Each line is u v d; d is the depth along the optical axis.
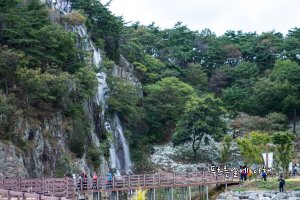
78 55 81.88
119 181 55.22
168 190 64.38
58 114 67.31
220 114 98.19
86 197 54.72
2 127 57.75
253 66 130.25
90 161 72.69
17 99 62.38
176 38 146.75
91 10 104.62
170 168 93.56
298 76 114.81
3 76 62.97
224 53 139.25
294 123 109.62
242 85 125.19
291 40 135.75
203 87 125.81
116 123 91.38
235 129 104.81
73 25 88.38
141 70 113.81
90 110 79.75
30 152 59.38
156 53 134.38
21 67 64.31
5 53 62.81
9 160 55.31
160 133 104.50
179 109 105.06
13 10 69.12
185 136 96.75
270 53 134.75
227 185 66.56
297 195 53.28
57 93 67.06
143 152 96.94
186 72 126.56
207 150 99.25
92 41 97.88
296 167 77.69
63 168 63.59
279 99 114.38
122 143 91.12
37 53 68.25
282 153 68.25
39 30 69.94
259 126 104.94
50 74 66.62
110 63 95.62
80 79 75.44
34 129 61.50
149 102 105.62
